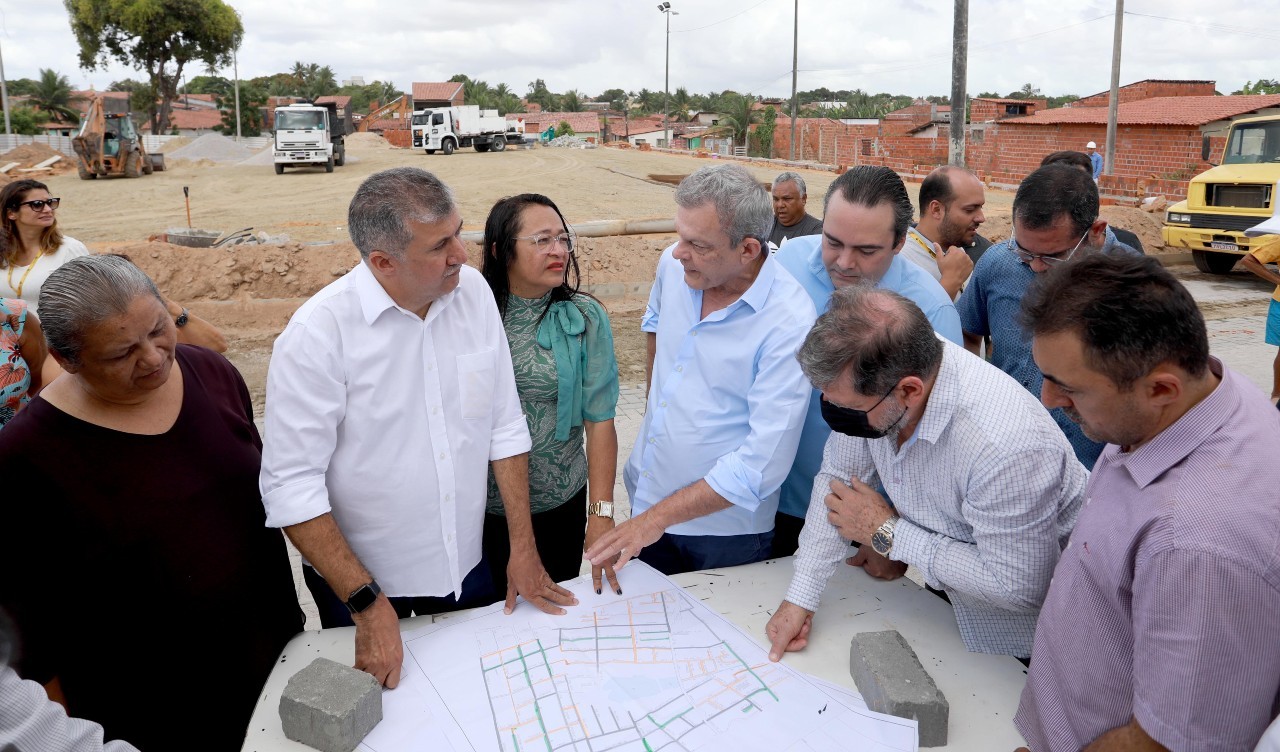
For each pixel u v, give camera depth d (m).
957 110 12.31
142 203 18.02
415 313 2.00
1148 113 23.08
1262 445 1.24
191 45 42.34
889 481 1.95
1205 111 21.86
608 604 2.13
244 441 2.18
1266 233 4.62
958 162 12.43
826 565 2.00
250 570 2.10
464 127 31.08
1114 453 1.46
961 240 3.71
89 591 1.91
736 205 2.08
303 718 1.63
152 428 1.94
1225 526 1.19
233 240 11.29
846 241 2.39
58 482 1.84
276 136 23.16
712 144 56.12
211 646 2.04
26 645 1.88
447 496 2.10
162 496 1.92
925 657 1.91
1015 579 1.75
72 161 28.88
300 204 17.50
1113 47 19.48
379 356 1.96
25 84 68.69
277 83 81.81
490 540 2.65
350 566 1.88
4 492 1.80
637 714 1.73
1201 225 11.16
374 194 1.81
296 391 1.88
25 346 2.71
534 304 2.46
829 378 1.71
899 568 2.26
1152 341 1.22
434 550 2.13
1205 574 1.19
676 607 2.11
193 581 1.97
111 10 39.69
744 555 2.54
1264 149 11.20
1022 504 1.71
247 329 8.84
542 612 2.10
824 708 1.73
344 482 2.02
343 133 25.84
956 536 1.90
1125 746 1.34
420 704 1.77
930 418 1.78
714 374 2.34
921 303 2.56
